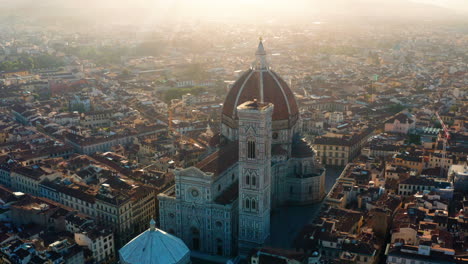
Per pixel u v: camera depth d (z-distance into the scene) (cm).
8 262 18862
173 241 19025
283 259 18375
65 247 19638
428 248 17975
